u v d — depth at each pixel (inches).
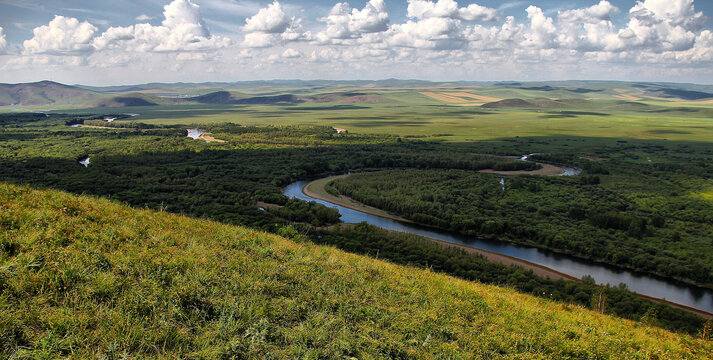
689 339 722.2
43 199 735.7
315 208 3782.0
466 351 477.7
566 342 554.3
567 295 1964.8
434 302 616.4
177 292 475.5
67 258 499.2
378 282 669.9
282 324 466.9
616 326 758.5
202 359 378.3
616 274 2817.4
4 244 504.7
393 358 441.7
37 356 342.3
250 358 390.9
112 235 614.9
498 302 726.5
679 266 2773.1
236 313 462.0
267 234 986.7
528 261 2965.1
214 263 590.2
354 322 503.5
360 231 2876.5
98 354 354.6
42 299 413.7
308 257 724.0
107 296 450.6
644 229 3619.6
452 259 2397.9
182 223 844.0
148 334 396.8
